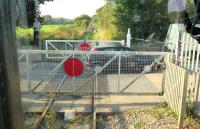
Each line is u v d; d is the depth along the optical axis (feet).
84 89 22.99
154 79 23.54
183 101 16.28
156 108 20.26
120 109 20.24
